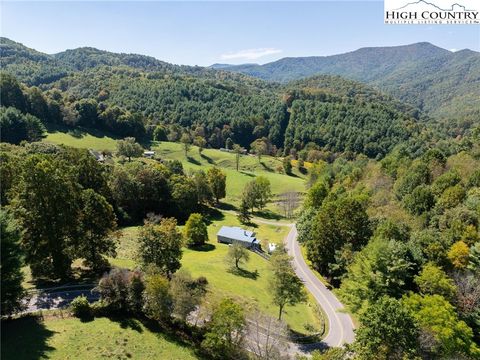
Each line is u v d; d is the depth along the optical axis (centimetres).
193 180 12156
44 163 4797
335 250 6825
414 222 6700
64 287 4806
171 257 5209
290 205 13500
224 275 6450
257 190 12875
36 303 4338
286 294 5231
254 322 4816
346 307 5816
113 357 3462
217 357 3984
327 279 7281
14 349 3275
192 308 4309
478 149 9475
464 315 4447
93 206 5256
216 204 13562
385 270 5141
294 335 5100
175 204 10862
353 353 4028
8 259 3609
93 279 5091
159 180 10694
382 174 10119
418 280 4841
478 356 3806
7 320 3759
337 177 13762
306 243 8094
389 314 3528
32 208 4716
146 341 3856
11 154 9538
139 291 4259
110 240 5525
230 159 19638
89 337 3681
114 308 4200
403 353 3403
